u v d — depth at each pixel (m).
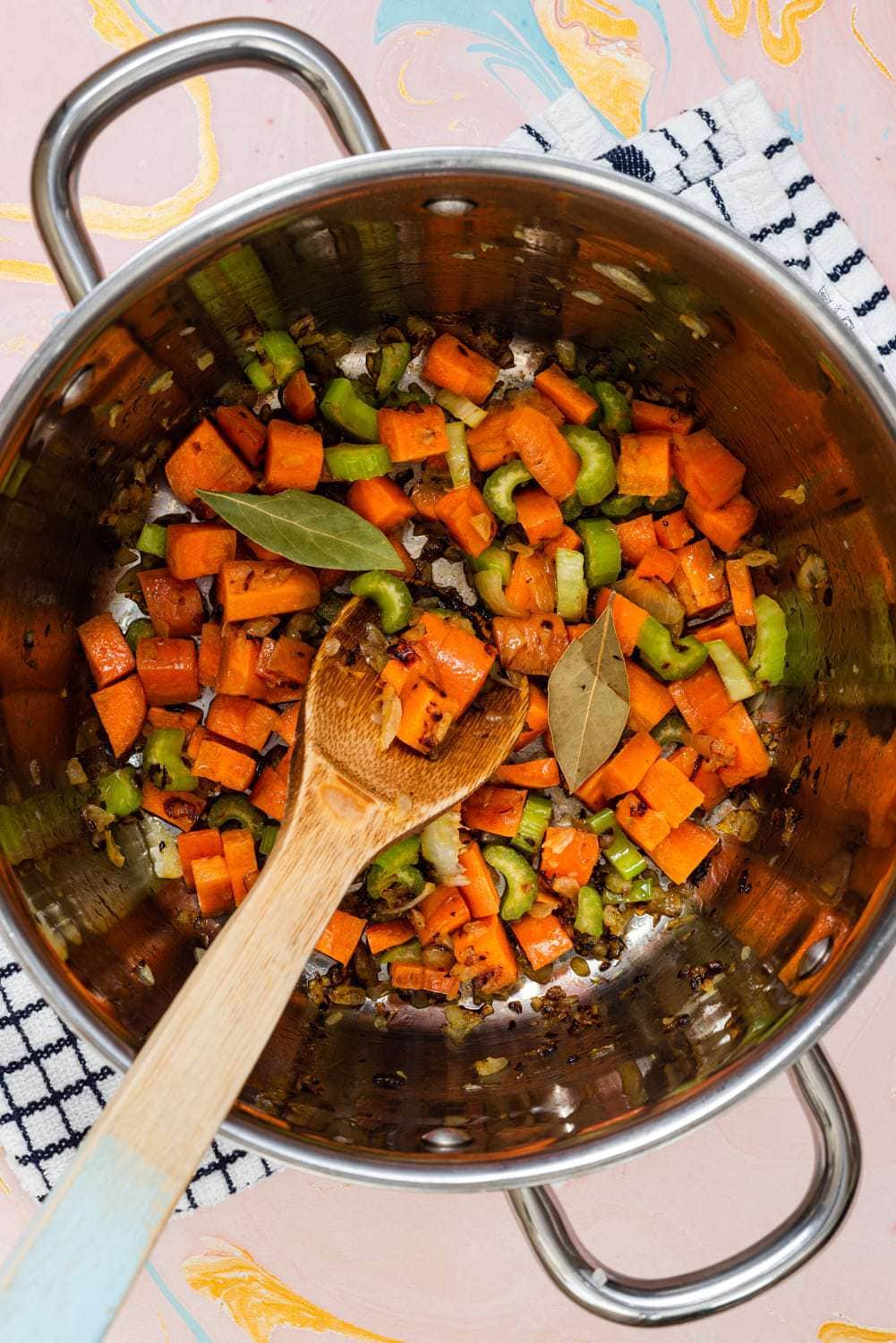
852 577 0.57
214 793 0.60
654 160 0.59
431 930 0.60
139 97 0.51
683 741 0.61
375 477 0.59
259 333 0.57
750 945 0.59
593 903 0.61
